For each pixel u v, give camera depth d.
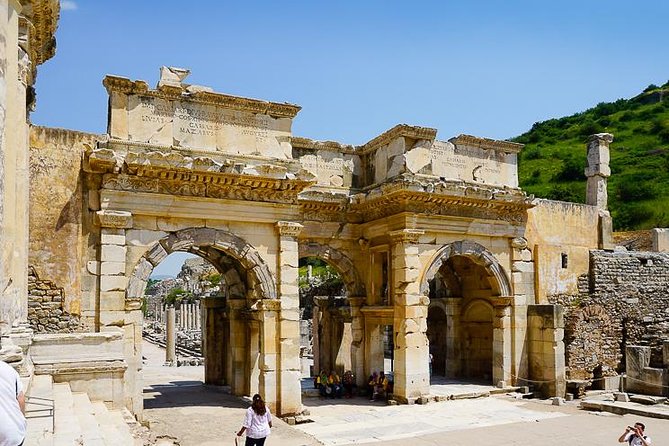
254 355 25.05
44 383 14.31
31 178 20.50
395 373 27.52
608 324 32.19
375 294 29.64
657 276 35.16
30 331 15.18
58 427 10.59
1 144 11.11
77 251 20.78
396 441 20.22
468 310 33.47
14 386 6.91
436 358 36.50
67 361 16.03
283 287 23.62
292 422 22.86
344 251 29.88
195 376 35.41
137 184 21.53
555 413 25.14
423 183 27.27
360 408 26.12
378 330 29.88
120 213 21.12
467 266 33.25
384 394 27.98
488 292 32.06
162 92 22.42
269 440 19.00
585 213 34.09
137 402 20.77
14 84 12.75
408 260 27.12
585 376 30.81
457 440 20.42
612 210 79.06
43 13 15.34
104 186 21.05
